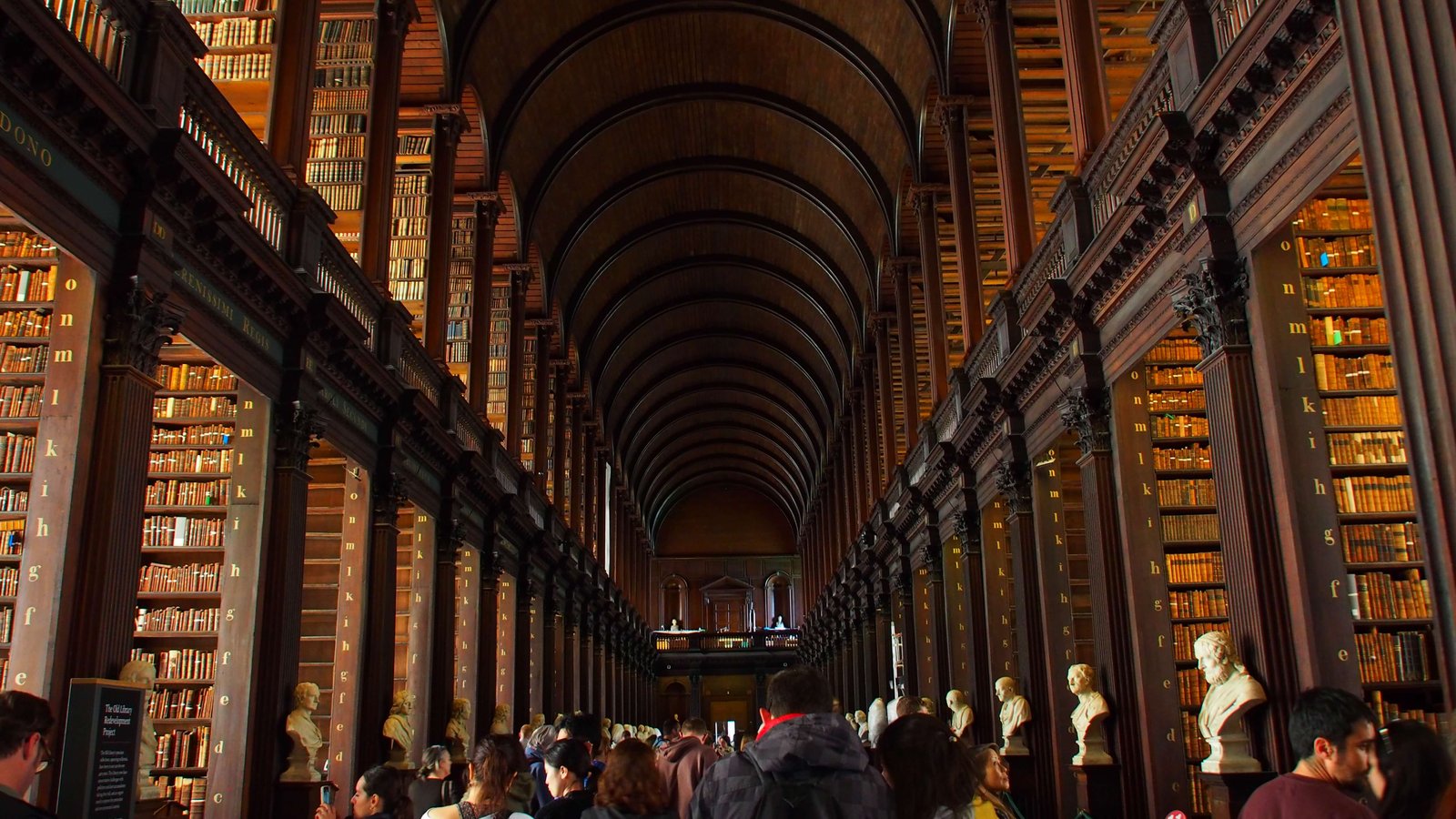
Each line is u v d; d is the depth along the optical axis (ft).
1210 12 26.68
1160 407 34.91
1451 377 15.62
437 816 16.60
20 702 12.00
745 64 74.54
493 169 65.21
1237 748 24.56
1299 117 22.97
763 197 93.20
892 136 69.97
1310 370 25.22
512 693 66.33
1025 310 43.19
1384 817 11.50
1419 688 24.75
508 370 72.13
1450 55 15.74
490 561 60.85
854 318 95.14
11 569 27.63
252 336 32.86
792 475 162.50
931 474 58.49
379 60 45.78
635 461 149.18
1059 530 42.73
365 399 41.70
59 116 22.93
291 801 32.78
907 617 68.74
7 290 29.76
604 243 95.71
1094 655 42.27
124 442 25.04
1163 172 28.09
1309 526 24.23
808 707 10.92
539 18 63.46
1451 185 15.61
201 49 28.48
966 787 10.02
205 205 28.04
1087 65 36.81
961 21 53.52
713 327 124.98
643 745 14.49
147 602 35.24
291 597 34.40
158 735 33.45
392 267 54.54
